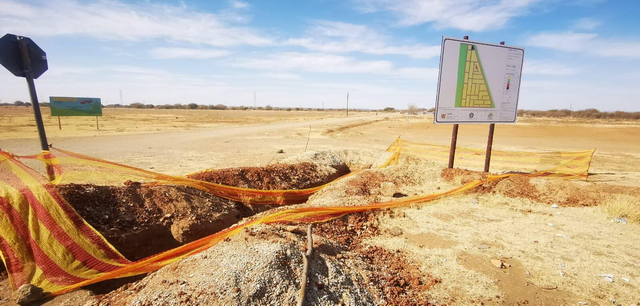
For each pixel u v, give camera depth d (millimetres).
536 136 32250
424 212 7688
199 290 3502
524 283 4645
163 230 6402
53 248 4812
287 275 3842
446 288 4453
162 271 4180
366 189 9266
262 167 10492
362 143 24469
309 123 46219
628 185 10938
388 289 4316
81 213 5551
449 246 5828
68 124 33094
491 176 10164
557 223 7129
